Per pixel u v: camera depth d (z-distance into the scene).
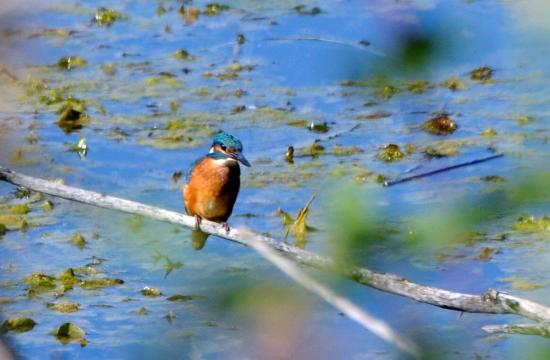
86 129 15.86
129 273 11.82
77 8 20.20
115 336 10.54
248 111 16.41
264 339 6.23
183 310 10.87
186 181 10.59
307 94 16.84
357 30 17.86
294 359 6.19
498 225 11.91
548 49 6.21
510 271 11.13
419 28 4.44
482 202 5.83
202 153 15.03
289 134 15.60
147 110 16.53
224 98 16.88
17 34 18.66
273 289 6.37
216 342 10.12
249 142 15.35
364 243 4.41
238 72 17.78
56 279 11.76
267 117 16.17
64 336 10.59
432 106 16.03
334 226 4.42
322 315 10.33
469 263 10.88
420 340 9.91
